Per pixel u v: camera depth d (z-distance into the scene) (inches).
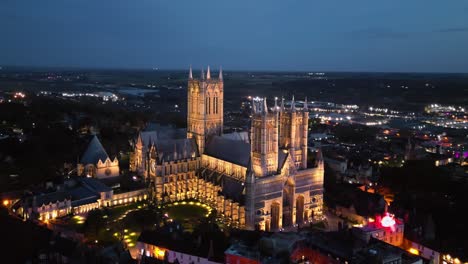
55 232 6943.9
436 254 6806.1
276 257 5856.3
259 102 7711.6
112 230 7170.3
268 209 7564.0
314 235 6589.6
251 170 7239.2
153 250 6446.9
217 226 7126.0
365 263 5575.8
